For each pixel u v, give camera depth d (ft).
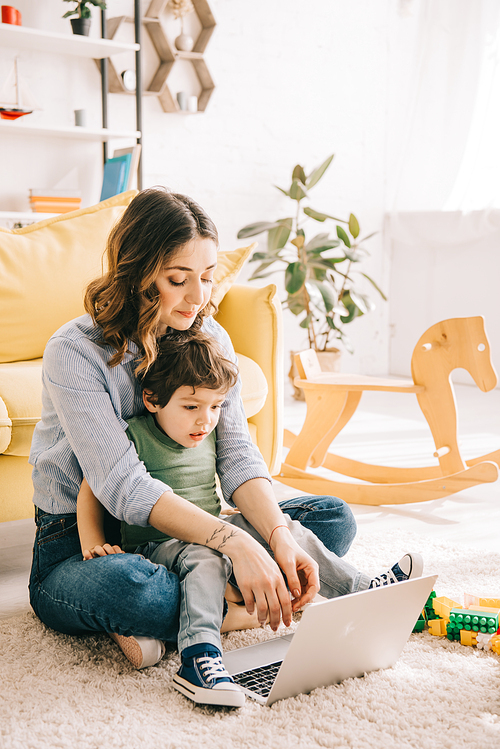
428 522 6.14
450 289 13.57
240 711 3.15
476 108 12.71
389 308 14.87
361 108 13.89
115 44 10.07
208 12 11.71
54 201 10.00
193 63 11.96
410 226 13.93
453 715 3.13
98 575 3.35
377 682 3.41
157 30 11.27
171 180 12.07
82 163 11.00
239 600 3.92
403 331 14.66
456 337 6.68
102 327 3.65
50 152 10.70
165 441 3.77
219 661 3.21
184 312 3.54
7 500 4.78
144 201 3.48
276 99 12.93
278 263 13.29
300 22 12.99
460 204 12.98
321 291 11.48
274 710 3.16
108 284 3.59
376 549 5.22
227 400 4.10
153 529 3.81
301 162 13.37
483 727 3.03
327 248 11.81
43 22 10.45
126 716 3.11
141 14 11.36
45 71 10.53
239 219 12.84
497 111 12.41
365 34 13.73
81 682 3.43
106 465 3.48
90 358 3.63
